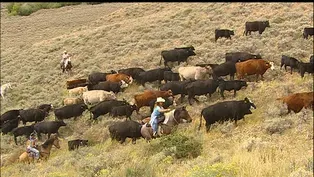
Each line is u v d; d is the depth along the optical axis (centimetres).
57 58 3747
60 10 6800
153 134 1831
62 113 2345
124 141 1938
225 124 1864
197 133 1848
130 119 2184
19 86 3244
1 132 2486
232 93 2220
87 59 3572
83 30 4903
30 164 1920
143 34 3794
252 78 2341
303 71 2220
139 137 1920
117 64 3228
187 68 2430
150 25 3969
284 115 1897
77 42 4066
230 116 1850
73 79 3155
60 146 2153
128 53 3434
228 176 1053
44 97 2958
